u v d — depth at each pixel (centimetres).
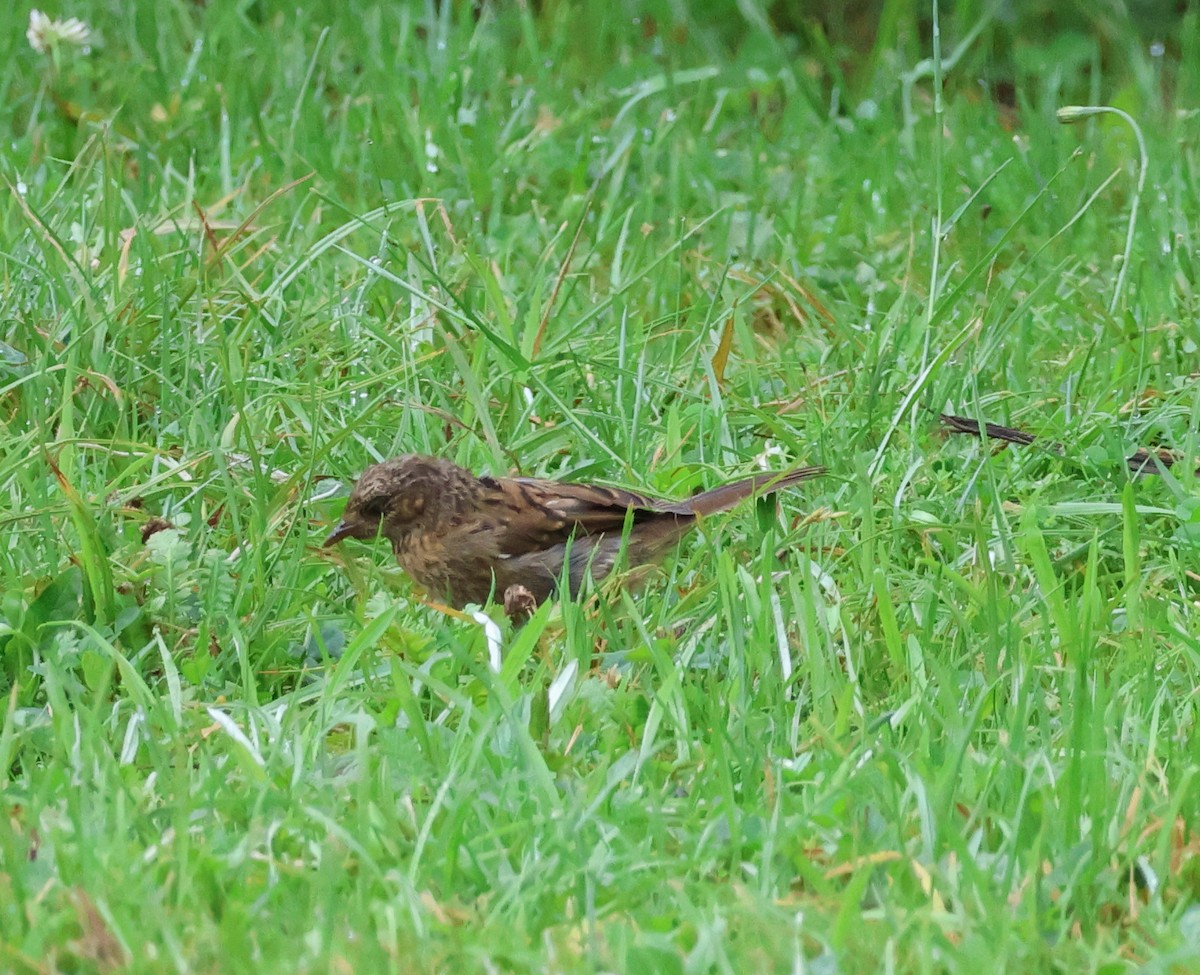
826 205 1645
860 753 746
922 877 662
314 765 748
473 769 709
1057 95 1895
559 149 1697
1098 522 1048
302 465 1051
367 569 990
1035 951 620
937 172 1238
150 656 866
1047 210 1598
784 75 1969
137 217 1263
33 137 1614
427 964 604
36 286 1219
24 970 592
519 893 649
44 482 954
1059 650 860
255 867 667
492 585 940
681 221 1448
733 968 607
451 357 1191
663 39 2075
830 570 962
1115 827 707
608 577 938
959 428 1119
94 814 687
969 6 2125
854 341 1281
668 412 1138
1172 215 1531
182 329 1177
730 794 692
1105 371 1241
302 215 1470
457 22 2109
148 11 1859
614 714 794
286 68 1794
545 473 1109
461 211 1524
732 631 824
